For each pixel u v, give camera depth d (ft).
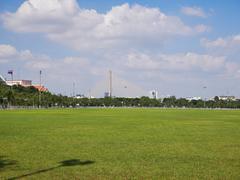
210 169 72.23
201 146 106.83
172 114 381.19
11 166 74.69
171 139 126.00
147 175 66.85
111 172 69.10
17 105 632.38
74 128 176.24
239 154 91.30
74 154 90.48
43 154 90.43
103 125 199.41
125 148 101.91
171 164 77.36
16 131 158.20
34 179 63.26
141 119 268.41
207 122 233.96
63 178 64.13
